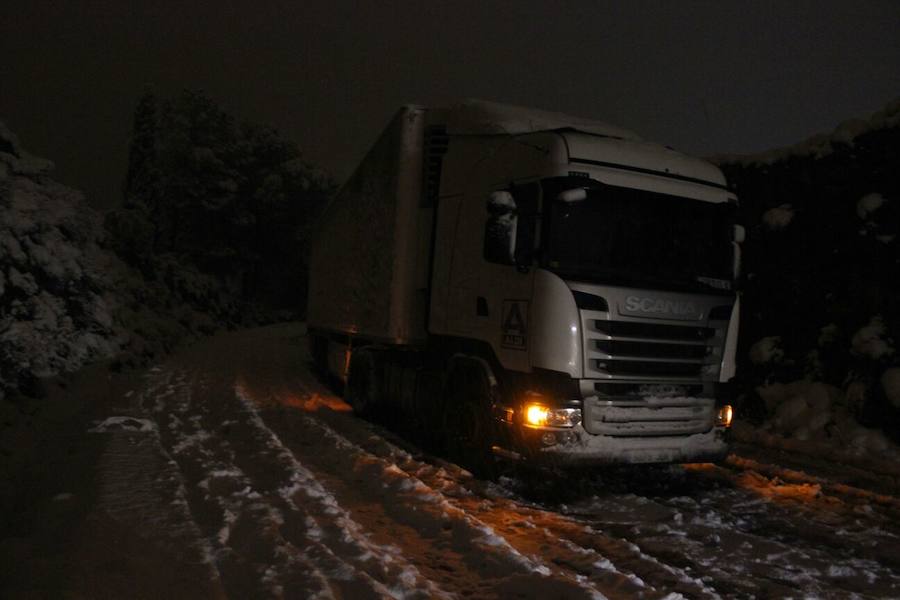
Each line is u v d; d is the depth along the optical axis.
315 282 16.78
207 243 46.31
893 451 8.84
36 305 9.82
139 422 8.70
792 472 8.05
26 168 10.53
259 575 4.16
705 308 6.95
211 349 21.81
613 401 6.44
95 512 4.91
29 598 3.35
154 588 3.80
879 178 9.84
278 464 7.25
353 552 4.79
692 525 6.07
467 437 7.57
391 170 9.29
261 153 50.16
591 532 5.77
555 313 6.41
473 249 7.66
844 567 5.12
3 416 7.95
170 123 44.66
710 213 7.29
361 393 10.84
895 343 9.07
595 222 6.75
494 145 7.64
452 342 8.05
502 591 4.39
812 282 10.65
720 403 7.02
